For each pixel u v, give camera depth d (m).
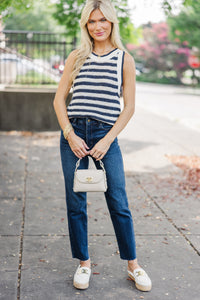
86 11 2.58
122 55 2.63
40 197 4.68
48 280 2.87
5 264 3.06
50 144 7.55
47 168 5.95
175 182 5.45
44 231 3.71
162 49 40.12
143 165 6.34
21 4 5.46
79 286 2.75
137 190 5.07
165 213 4.27
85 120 2.63
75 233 2.80
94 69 2.60
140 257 3.24
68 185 2.74
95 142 2.65
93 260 3.18
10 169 5.81
